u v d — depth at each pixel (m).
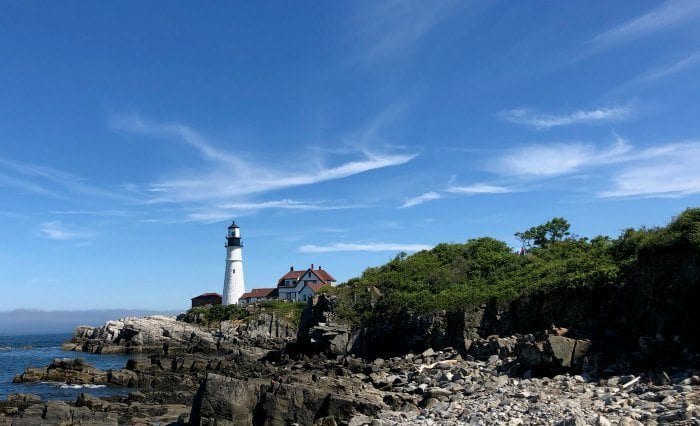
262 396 27.25
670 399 20.47
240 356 51.69
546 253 54.03
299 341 59.28
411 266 61.25
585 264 40.25
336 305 56.88
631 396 22.38
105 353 89.12
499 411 22.59
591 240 54.16
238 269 120.75
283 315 99.75
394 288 56.81
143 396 37.66
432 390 28.67
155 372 49.50
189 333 96.69
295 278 123.44
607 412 20.42
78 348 99.25
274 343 86.38
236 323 99.88
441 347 45.28
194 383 44.75
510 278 49.84
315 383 32.22
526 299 41.28
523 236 66.75
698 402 19.72
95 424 28.52
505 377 29.78
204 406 26.27
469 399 26.84
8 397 35.75
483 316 43.66
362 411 26.95
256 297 122.81
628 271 35.03
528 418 20.77
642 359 27.20
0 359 81.75
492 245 61.28
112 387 45.34
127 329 97.50
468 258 59.47
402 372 37.72
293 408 27.00
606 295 35.66
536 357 30.42
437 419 23.44
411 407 27.12
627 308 32.19
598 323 34.38
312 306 60.34
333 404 27.20
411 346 47.91
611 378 26.05
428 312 47.78
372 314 54.31
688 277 28.20
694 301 27.67
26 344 147.25
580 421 18.08
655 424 17.88
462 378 31.80
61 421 29.27
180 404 35.84
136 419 30.95
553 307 38.91
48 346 130.75
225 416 26.20
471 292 47.41
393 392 31.28
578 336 32.62
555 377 28.22
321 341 53.69
